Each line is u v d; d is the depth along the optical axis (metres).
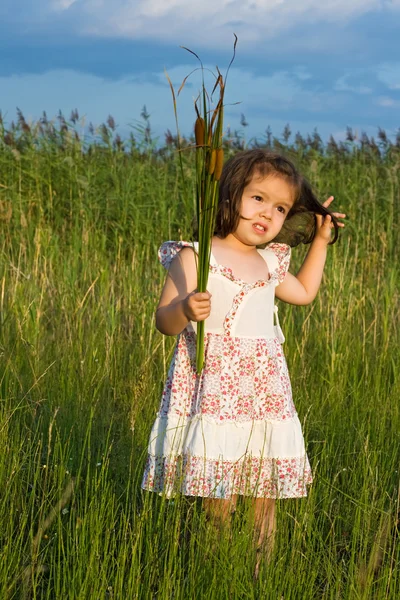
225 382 2.79
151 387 4.13
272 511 2.90
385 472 3.43
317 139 10.08
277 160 2.87
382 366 4.83
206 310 2.58
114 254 7.77
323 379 4.58
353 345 5.04
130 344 5.08
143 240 7.87
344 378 4.58
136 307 5.54
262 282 2.87
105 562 2.43
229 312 2.82
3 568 2.46
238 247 2.97
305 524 2.87
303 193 3.07
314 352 4.96
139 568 2.41
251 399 2.82
